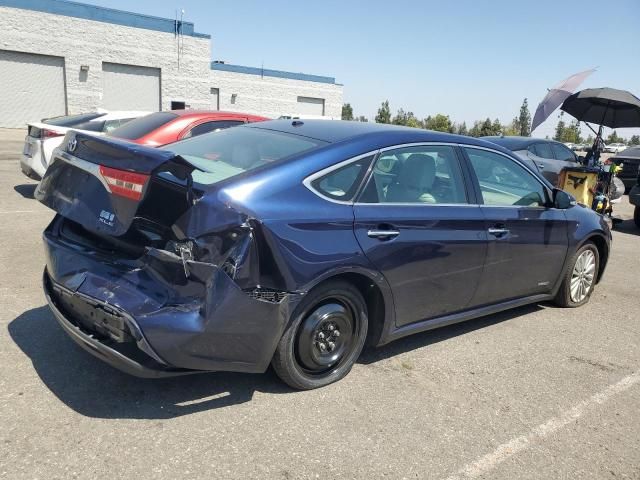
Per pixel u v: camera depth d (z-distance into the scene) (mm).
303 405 3268
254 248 2910
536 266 4820
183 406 3139
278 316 3025
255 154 3525
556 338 4711
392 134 3818
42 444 2693
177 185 2928
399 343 4324
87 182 3121
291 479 2621
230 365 2977
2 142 19297
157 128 7395
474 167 4293
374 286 3553
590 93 10094
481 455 2959
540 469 2887
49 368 3404
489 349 4359
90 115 9578
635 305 5797
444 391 3609
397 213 3602
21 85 27219
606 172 11148
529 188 4793
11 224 6980
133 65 30031
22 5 26438
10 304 4348
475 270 4184
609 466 2963
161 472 2576
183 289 2830
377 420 3188
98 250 3186
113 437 2799
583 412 3500
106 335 2893
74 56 28125
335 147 3492
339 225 3277
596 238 5559
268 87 40875
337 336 3502
